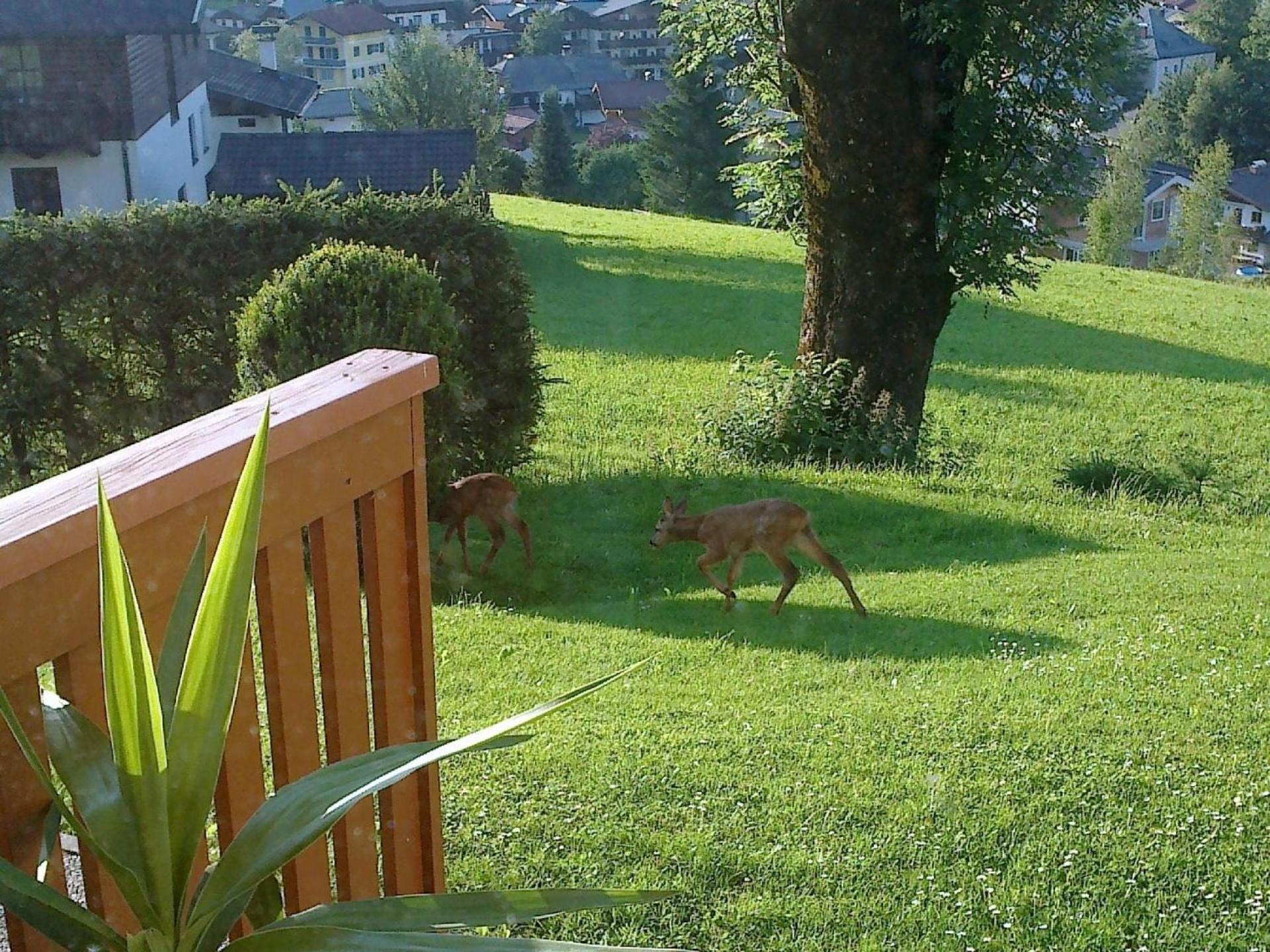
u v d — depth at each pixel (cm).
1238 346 2136
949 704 567
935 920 391
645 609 736
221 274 906
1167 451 1441
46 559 165
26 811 169
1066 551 906
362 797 166
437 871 277
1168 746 517
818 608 743
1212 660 637
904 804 462
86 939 155
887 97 1157
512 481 969
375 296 784
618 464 1066
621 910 388
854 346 1224
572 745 515
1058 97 1163
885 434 1179
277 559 212
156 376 910
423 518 253
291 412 212
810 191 1215
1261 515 1123
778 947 377
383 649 247
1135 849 433
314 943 154
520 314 969
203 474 190
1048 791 475
